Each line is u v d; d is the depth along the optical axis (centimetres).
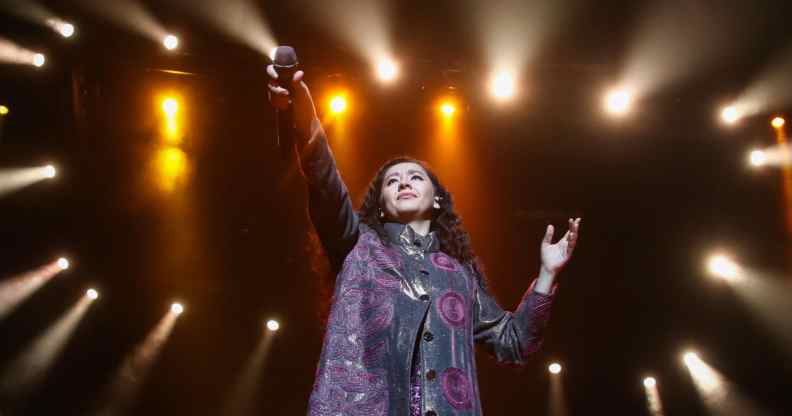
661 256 982
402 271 262
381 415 233
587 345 1000
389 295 254
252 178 917
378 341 245
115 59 809
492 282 961
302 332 983
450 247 304
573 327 1002
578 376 999
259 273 965
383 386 238
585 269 995
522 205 955
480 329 286
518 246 962
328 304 295
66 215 910
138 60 812
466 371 249
